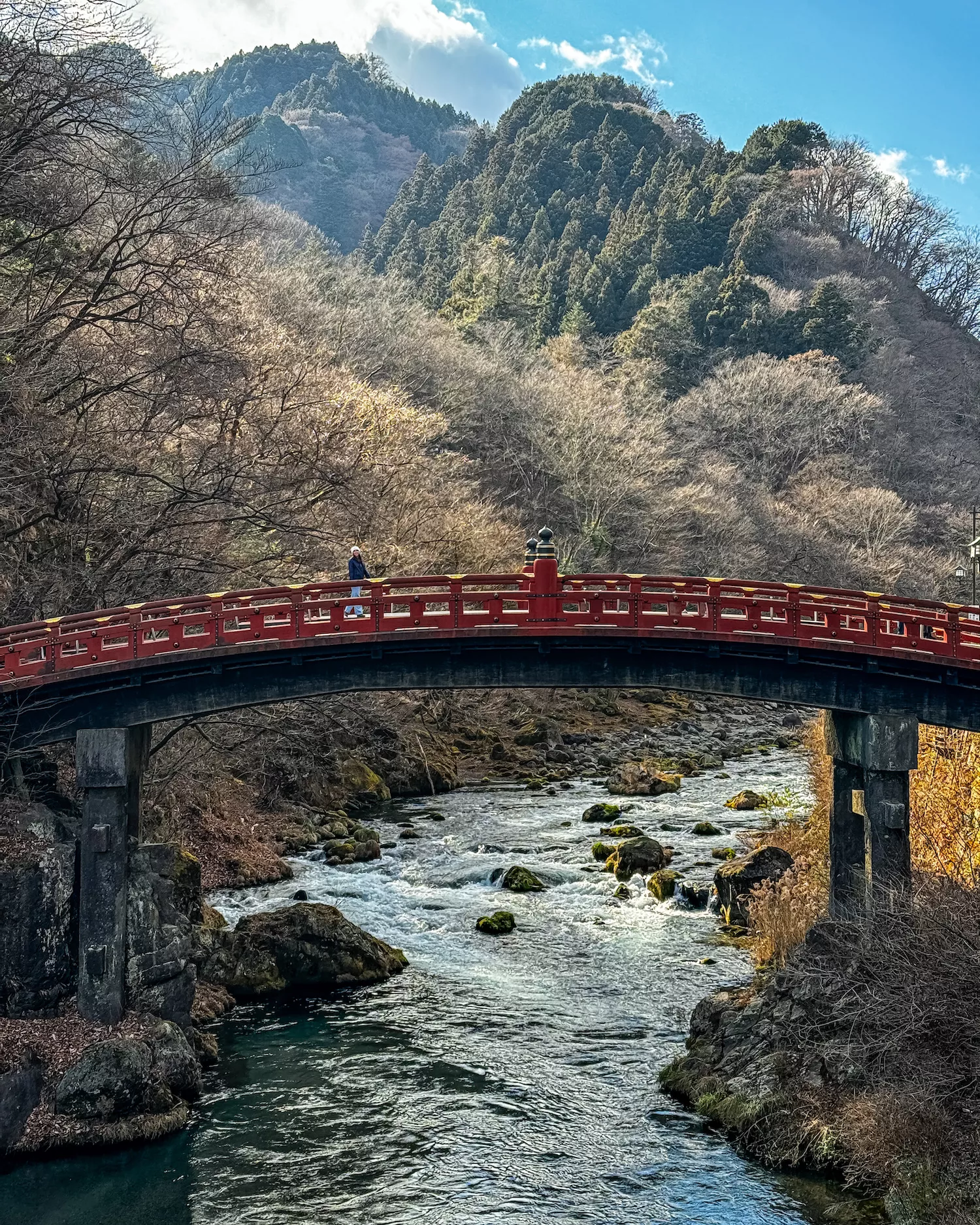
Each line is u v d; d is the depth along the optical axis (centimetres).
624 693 8562
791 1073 2384
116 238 3381
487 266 13575
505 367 10006
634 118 19962
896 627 3206
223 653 2625
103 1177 2216
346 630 2712
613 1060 2692
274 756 4759
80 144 3500
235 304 4628
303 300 7819
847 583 9600
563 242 16238
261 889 3916
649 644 2836
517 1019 2931
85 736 2594
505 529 6994
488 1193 2142
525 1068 2656
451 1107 2477
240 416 3938
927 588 9744
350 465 4394
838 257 16588
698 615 2820
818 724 4666
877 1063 2283
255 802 4756
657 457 9281
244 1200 2134
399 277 14075
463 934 3562
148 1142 2339
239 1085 2589
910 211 19512
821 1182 2139
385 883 4062
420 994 3102
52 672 2564
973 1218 1877
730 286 13762
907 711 2844
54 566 3284
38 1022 2506
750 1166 2220
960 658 2788
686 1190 2133
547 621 2772
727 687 2875
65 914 2577
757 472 11012
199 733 3675
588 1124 2395
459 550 5956
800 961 2652
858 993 2386
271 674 2753
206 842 4088
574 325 13400
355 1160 2269
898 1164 2069
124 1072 2369
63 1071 2381
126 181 3562
